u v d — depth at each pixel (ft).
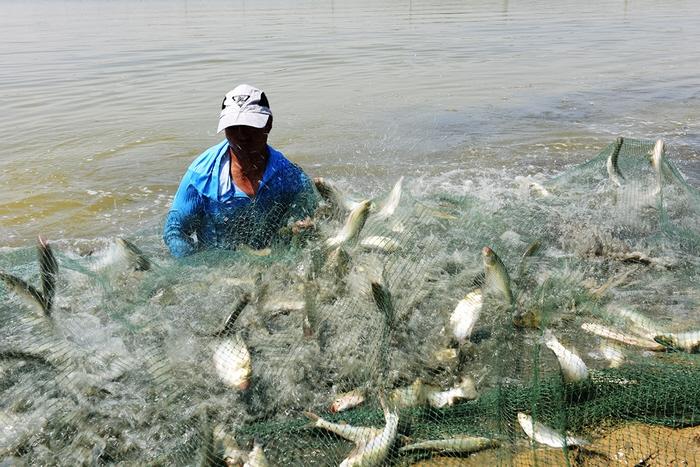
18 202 23.91
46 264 13.17
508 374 12.28
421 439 11.16
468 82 47.37
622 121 35.53
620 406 11.68
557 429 11.18
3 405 11.76
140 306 13.82
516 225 18.65
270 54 60.70
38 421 11.56
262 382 12.43
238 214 16.48
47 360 12.41
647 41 71.72
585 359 12.96
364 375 12.63
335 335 13.30
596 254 17.61
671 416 11.61
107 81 47.19
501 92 43.86
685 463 10.49
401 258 15.02
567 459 10.28
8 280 12.89
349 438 11.25
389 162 28.22
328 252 15.15
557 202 20.71
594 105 39.75
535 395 11.38
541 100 41.27
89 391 12.01
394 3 160.86
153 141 32.04
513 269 15.60
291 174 16.97
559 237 18.39
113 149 30.68
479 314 13.56
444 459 10.92
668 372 12.09
